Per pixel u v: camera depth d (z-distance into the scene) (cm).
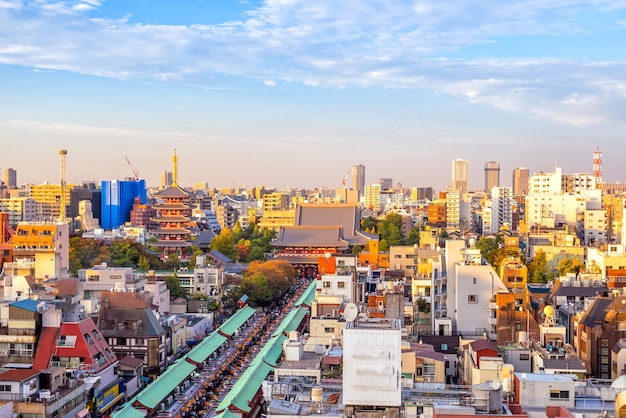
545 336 17938
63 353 18438
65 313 19888
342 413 12325
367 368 12081
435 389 13050
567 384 12706
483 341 17250
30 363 17938
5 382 14800
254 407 17450
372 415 12031
